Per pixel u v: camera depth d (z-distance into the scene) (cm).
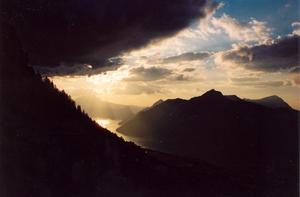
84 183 7875
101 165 8625
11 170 7119
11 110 8656
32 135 8162
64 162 7956
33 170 7394
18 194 6925
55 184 7450
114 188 8156
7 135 7706
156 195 8375
